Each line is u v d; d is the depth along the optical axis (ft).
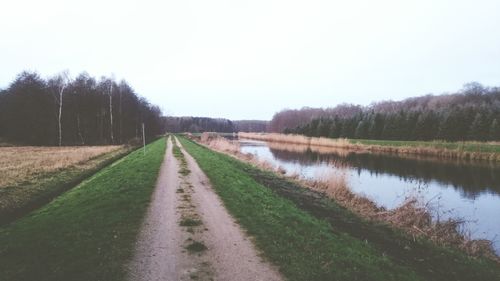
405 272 27.63
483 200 66.44
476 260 34.86
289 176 82.94
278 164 117.39
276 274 24.04
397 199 66.90
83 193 49.14
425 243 38.58
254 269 24.73
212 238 30.99
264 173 85.56
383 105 469.16
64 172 69.67
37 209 44.39
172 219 36.45
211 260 26.11
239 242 30.14
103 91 213.05
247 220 36.47
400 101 481.05
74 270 23.76
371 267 26.73
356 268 26.04
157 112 394.11
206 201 45.03
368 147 191.72
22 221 36.78
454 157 142.72
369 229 42.42
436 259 33.83
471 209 59.52
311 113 472.85
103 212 37.78
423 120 209.05
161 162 87.35
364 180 88.58
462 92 403.75
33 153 109.81
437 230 43.14
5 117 190.60
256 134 367.86
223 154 130.31
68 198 47.03
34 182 57.16
